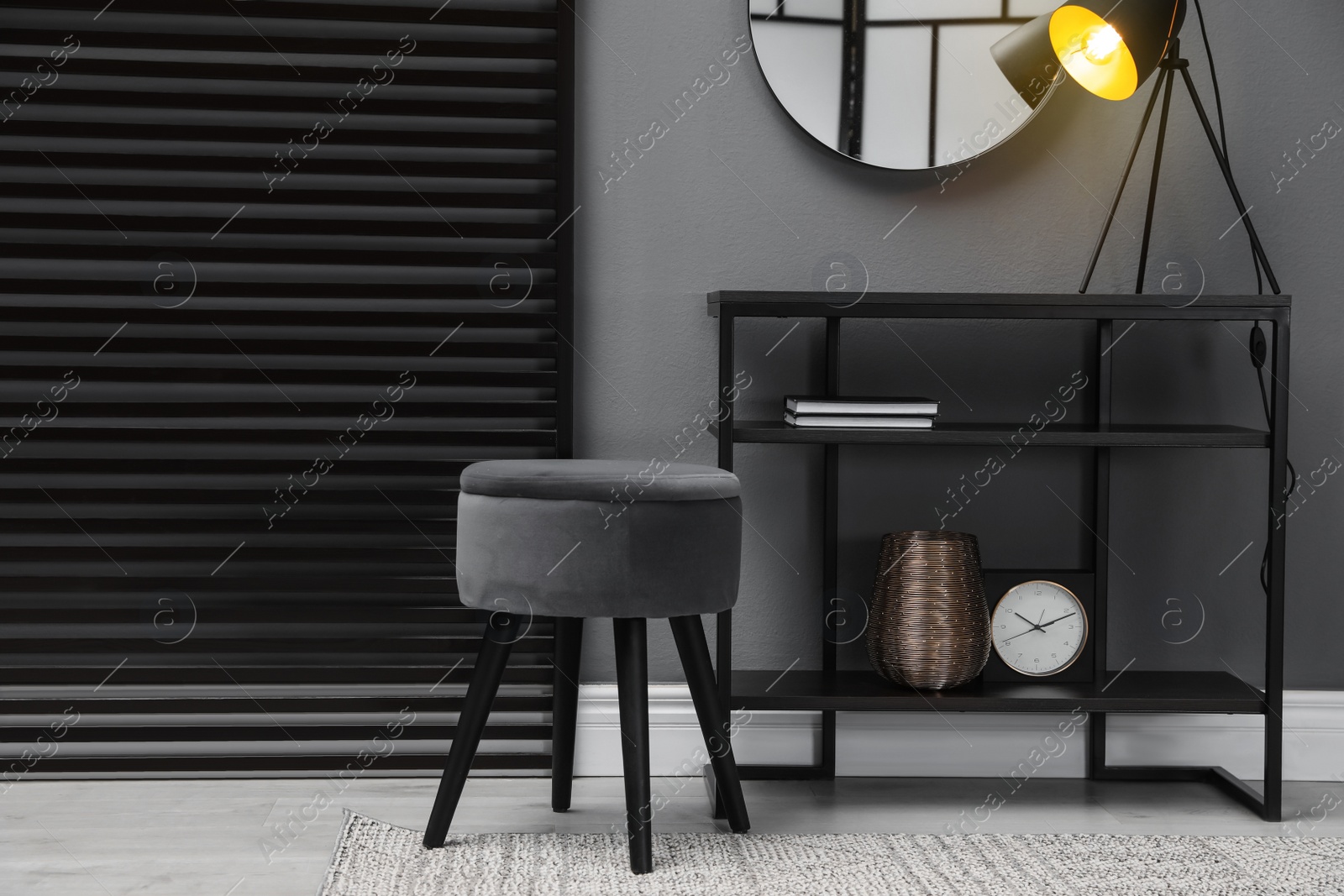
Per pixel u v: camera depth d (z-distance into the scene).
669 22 1.93
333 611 1.93
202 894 1.40
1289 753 1.98
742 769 1.93
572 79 1.91
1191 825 1.72
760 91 1.94
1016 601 1.87
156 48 1.86
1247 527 1.98
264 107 1.88
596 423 1.96
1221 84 1.96
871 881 1.46
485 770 1.94
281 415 1.91
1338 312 1.98
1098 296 1.67
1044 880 1.48
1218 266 1.97
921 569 1.76
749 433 1.68
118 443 1.90
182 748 1.94
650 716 1.96
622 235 1.94
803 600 1.97
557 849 1.57
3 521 1.88
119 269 1.88
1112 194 1.97
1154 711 1.73
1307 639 2.00
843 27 1.94
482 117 1.91
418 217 1.91
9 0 1.84
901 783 1.93
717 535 1.49
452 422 1.94
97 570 1.91
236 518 1.91
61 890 1.41
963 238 1.96
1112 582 1.99
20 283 1.86
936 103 1.94
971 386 1.96
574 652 1.74
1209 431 1.76
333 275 1.91
